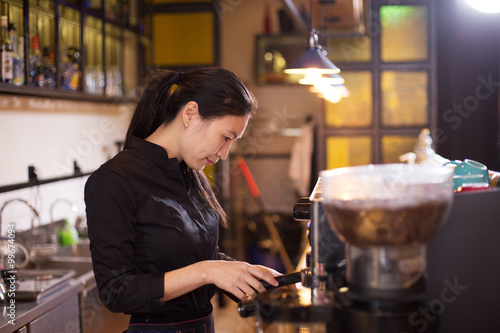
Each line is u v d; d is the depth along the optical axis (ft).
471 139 12.82
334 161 17.83
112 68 13.43
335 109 17.72
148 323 5.29
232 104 5.21
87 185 5.08
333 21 12.44
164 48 17.97
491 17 12.36
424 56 17.15
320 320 3.42
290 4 9.75
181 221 5.25
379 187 3.02
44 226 10.71
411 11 17.11
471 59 12.68
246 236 20.56
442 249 3.86
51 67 10.09
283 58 20.13
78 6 10.83
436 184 3.04
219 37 17.74
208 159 5.43
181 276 4.65
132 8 14.85
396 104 17.39
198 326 5.45
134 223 5.04
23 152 10.11
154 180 5.24
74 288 8.68
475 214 3.87
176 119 5.41
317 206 3.69
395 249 3.15
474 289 3.89
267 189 20.88
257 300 3.59
